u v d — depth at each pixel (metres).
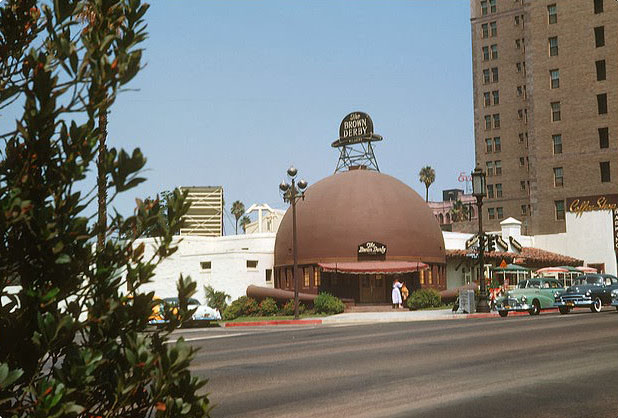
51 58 3.57
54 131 3.53
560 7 81.88
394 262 51.22
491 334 21.53
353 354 17.05
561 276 49.31
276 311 48.41
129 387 3.51
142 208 3.71
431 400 10.22
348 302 49.38
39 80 3.43
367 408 9.71
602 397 10.16
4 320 3.53
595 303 35.12
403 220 52.81
